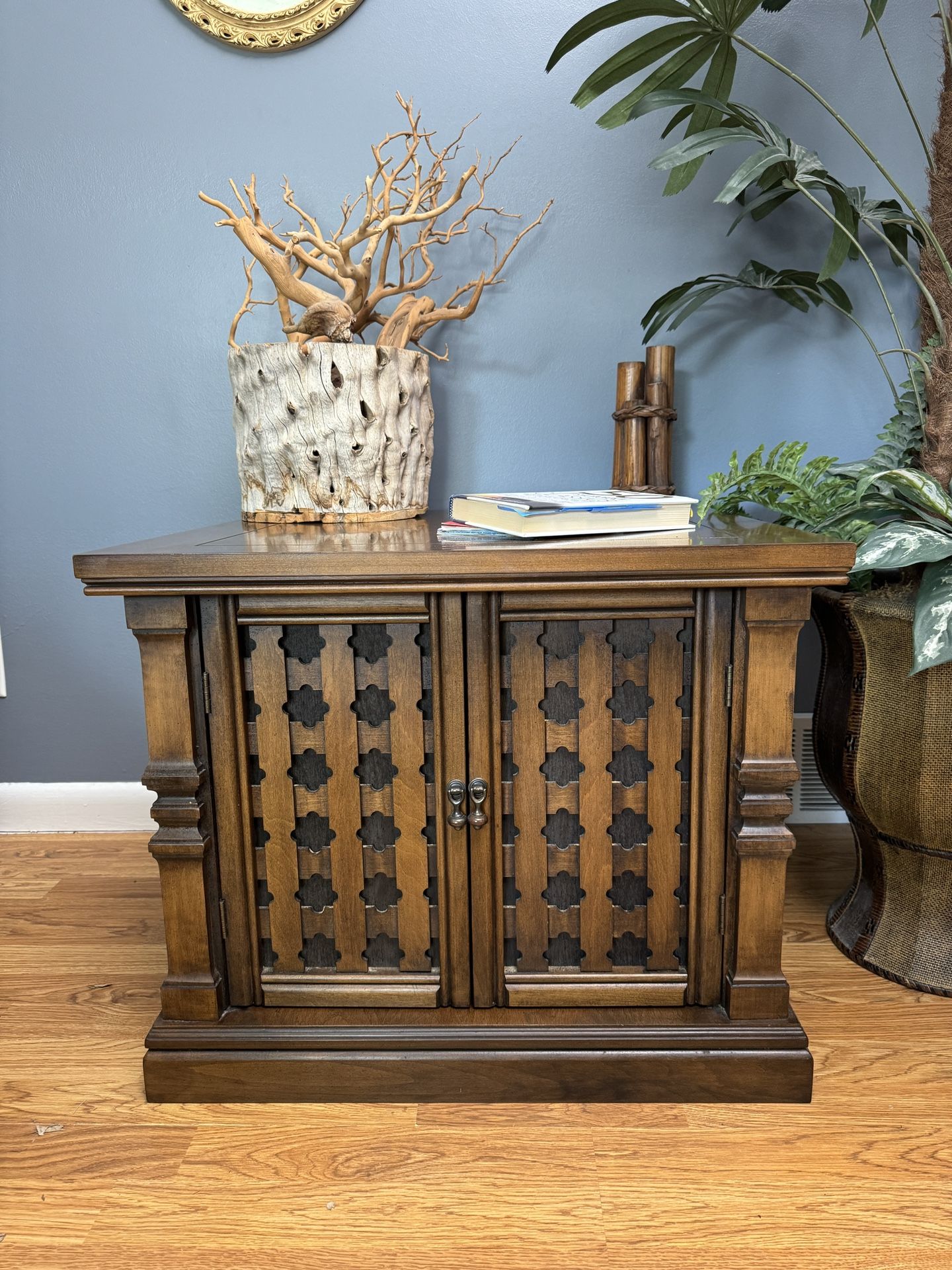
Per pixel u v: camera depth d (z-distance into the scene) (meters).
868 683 1.09
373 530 1.10
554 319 1.45
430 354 1.32
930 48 1.38
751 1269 0.73
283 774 0.94
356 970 0.98
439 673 0.90
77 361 1.49
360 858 0.95
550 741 0.93
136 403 1.50
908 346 1.45
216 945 0.97
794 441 1.48
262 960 0.99
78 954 1.24
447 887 0.95
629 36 1.38
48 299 1.47
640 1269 0.73
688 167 1.14
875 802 1.11
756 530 1.00
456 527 1.01
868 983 1.14
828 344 1.46
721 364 1.46
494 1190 0.82
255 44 1.38
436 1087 0.94
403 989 0.97
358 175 1.42
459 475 1.49
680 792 0.93
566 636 0.91
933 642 0.93
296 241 1.21
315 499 1.17
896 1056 1.00
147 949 1.25
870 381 1.47
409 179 1.42
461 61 1.39
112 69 1.41
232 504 1.52
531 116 1.40
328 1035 0.94
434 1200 0.81
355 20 1.39
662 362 1.31
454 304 1.44
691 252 1.43
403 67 1.40
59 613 1.57
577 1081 0.94
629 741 0.92
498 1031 0.94
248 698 0.94
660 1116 0.92
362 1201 0.81
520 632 0.90
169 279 1.46
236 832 0.95
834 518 1.11
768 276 1.33
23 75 1.41
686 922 0.96
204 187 1.43
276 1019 0.96
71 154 1.43
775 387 1.47
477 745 0.92
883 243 1.43
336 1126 0.91
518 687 0.91
